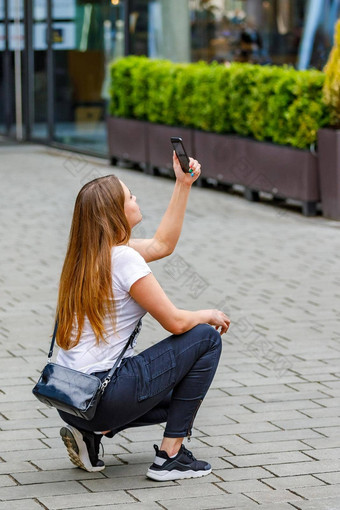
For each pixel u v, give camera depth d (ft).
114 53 63.36
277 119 43.75
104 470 17.21
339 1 50.70
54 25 68.03
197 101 49.44
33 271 33.24
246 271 33.32
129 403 16.06
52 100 69.05
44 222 42.09
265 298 29.78
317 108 42.01
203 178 50.55
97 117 64.85
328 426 19.52
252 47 55.11
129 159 56.75
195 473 16.90
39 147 69.67
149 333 26.04
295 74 43.27
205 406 20.62
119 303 16.16
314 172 42.42
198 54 58.23
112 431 17.15
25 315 27.63
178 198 17.44
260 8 54.54
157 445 18.12
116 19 62.85
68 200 47.47
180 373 16.43
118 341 16.22
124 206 16.56
